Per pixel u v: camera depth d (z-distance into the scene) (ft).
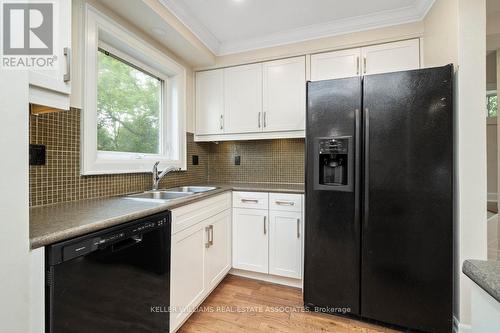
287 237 6.72
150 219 3.87
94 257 2.95
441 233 4.68
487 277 1.68
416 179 4.81
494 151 8.80
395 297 4.99
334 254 5.43
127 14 5.42
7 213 2.14
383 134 5.00
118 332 3.28
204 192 6.05
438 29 5.44
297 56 7.47
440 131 4.66
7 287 2.15
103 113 5.66
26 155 2.29
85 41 4.65
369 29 6.70
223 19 6.65
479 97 4.52
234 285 6.93
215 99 8.43
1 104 2.12
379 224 5.05
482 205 4.53
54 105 3.21
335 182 5.60
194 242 5.31
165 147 7.63
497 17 6.47
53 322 2.48
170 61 7.20
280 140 8.82
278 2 5.94
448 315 4.65
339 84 5.36
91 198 4.93
